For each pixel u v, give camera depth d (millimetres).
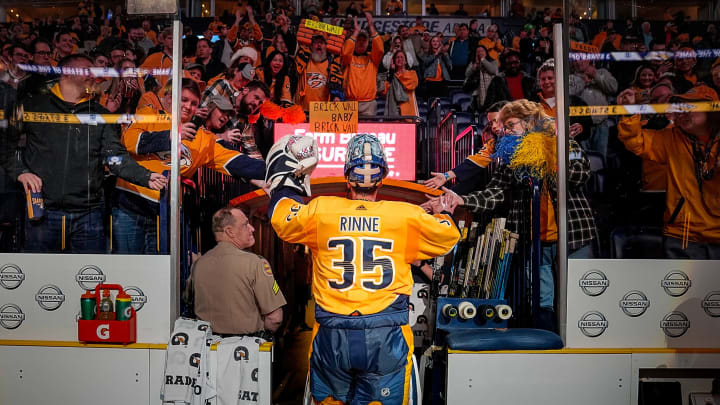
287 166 2477
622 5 2625
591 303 2637
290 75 3121
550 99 3045
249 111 3113
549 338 2613
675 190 2641
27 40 2672
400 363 2244
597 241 2646
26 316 2666
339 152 3104
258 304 2758
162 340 2633
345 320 2217
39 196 2676
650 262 2639
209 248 3094
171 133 2641
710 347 2645
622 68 2631
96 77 2668
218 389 2551
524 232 3004
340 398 2324
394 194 3102
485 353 2562
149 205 2656
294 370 3191
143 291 2639
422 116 3109
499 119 3070
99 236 2670
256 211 3133
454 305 2879
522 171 2996
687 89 2619
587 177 2648
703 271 2639
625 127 2637
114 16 2654
